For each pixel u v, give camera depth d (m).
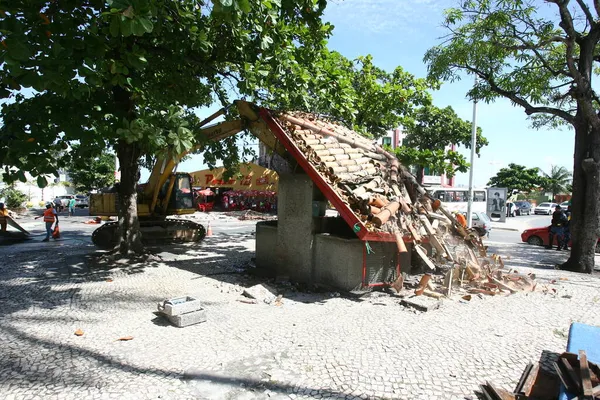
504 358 4.36
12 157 5.27
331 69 10.13
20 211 29.67
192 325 5.39
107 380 3.86
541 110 10.66
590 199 9.81
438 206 8.56
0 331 5.08
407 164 14.34
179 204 13.03
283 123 8.50
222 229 19.08
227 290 7.20
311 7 7.66
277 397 3.58
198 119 11.08
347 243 6.89
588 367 2.85
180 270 8.91
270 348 4.62
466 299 6.59
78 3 5.83
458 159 14.21
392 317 5.70
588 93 9.52
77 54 5.37
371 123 15.09
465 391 3.67
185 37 7.50
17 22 4.09
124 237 10.19
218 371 4.05
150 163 12.67
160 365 4.19
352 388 3.72
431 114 26.16
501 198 27.00
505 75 11.08
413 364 4.20
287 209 7.94
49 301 6.43
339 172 7.48
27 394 3.58
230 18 4.53
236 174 13.80
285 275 7.97
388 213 6.86
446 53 11.35
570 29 9.16
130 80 6.52
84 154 6.59
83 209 37.03
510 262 11.25
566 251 14.08
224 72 9.47
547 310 6.16
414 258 8.35
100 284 7.56
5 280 7.85
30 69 4.62
